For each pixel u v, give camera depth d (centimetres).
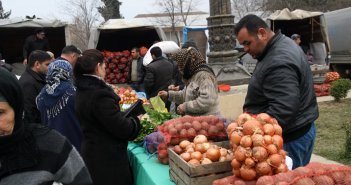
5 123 159
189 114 396
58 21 1167
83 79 321
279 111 257
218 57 962
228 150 263
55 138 178
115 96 322
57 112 397
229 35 959
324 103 1175
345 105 1118
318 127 854
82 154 327
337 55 1697
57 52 1329
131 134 326
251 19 282
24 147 167
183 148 277
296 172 197
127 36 1238
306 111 279
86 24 3238
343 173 190
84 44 3216
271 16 1571
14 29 1246
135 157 352
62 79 402
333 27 1702
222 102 707
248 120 224
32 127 177
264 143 214
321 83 1406
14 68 1220
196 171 239
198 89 392
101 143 319
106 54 1121
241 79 945
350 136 613
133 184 354
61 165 175
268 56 276
